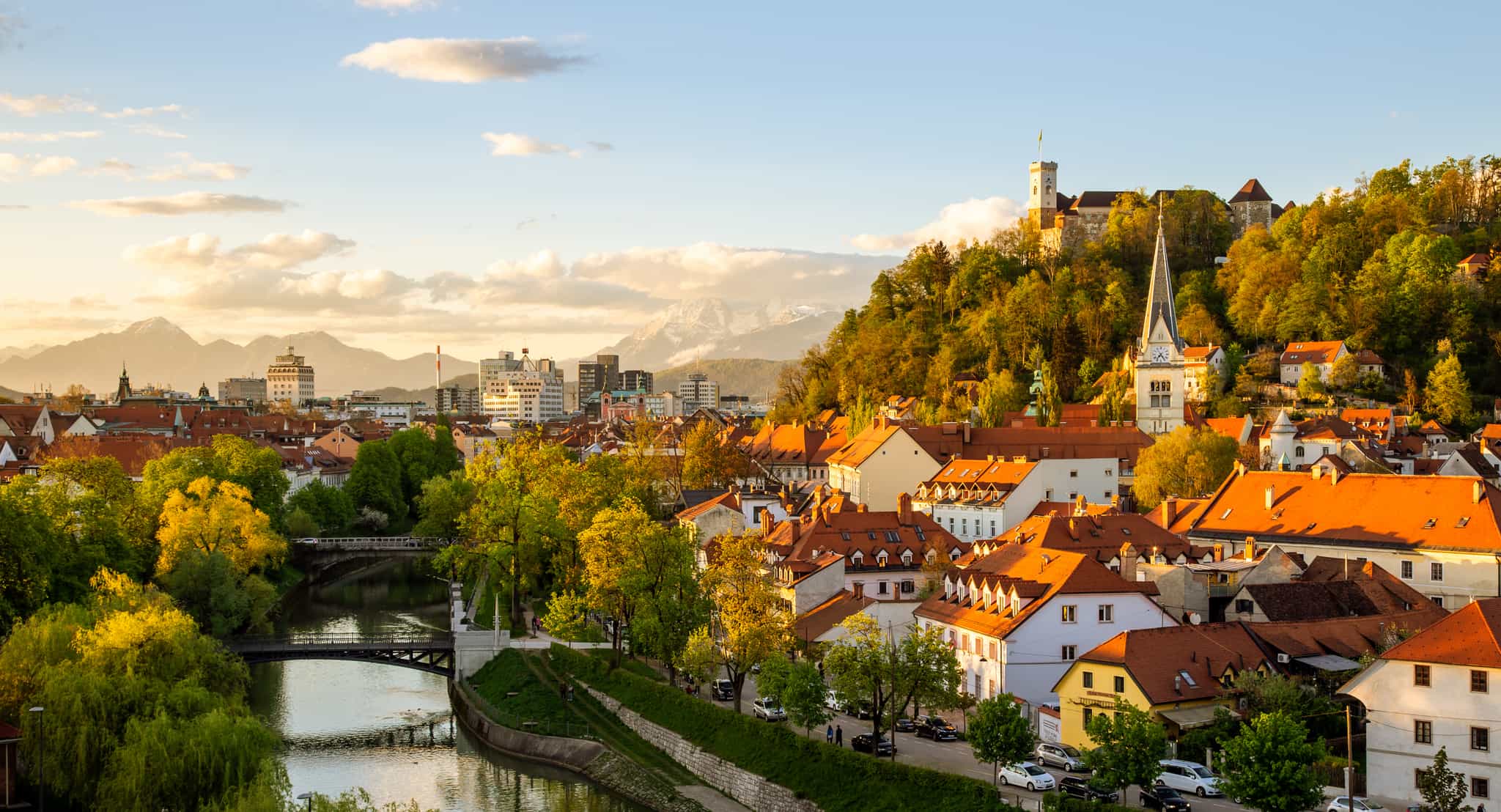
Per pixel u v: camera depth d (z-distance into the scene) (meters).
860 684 103.69
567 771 126.69
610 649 155.12
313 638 169.25
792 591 147.88
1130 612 121.38
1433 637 89.81
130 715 101.81
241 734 98.56
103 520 158.75
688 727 122.38
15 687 106.00
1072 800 86.56
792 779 105.81
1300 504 158.12
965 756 106.25
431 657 157.88
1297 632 113.31
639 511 141.62
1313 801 83.06
